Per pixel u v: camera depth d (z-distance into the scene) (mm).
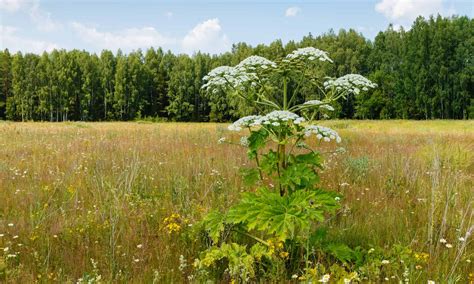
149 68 89812
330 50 76562
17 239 4750
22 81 80625
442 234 4719
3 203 6156
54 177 7867
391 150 12320
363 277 3703
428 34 73250
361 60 78375
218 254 3852
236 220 3789
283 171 3932
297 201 3705
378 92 74250
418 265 3828
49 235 4816
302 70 4289
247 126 3895
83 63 83562
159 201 6309
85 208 5934
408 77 74188
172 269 3840
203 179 7547
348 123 43219
